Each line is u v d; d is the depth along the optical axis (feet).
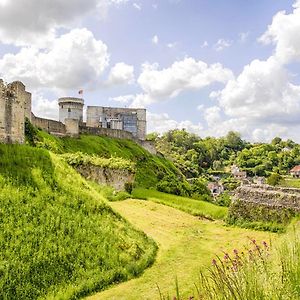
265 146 615.98
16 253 63.87
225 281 29.73
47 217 74.79
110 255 72.95
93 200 87.97
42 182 83.61
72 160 140.77
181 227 108.58
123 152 235.40
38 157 91.50
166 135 588.09
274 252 40.65
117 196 138.00
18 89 95.71
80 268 66.90
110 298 60.64
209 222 118.83
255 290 27.17
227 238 98.32
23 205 74.95
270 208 109.09
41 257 65.05
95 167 141.69
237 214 114.73
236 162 579.07
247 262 34.55
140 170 222.48
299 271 28.99
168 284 65.10
